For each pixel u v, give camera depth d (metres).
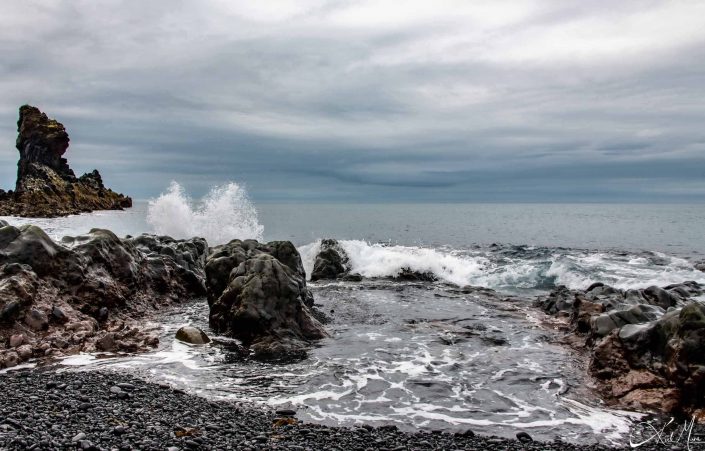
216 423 10.17
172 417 10.22
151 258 24.52
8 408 9.77
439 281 31.95
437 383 13.89
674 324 13.44
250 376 14.04
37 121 101.69
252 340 17.27
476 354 16.53
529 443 10.27
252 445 8.99
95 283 19.62
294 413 11.57
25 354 14.41
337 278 32.31
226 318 18.47
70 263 19.22
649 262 35.59
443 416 11.78
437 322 20.75
